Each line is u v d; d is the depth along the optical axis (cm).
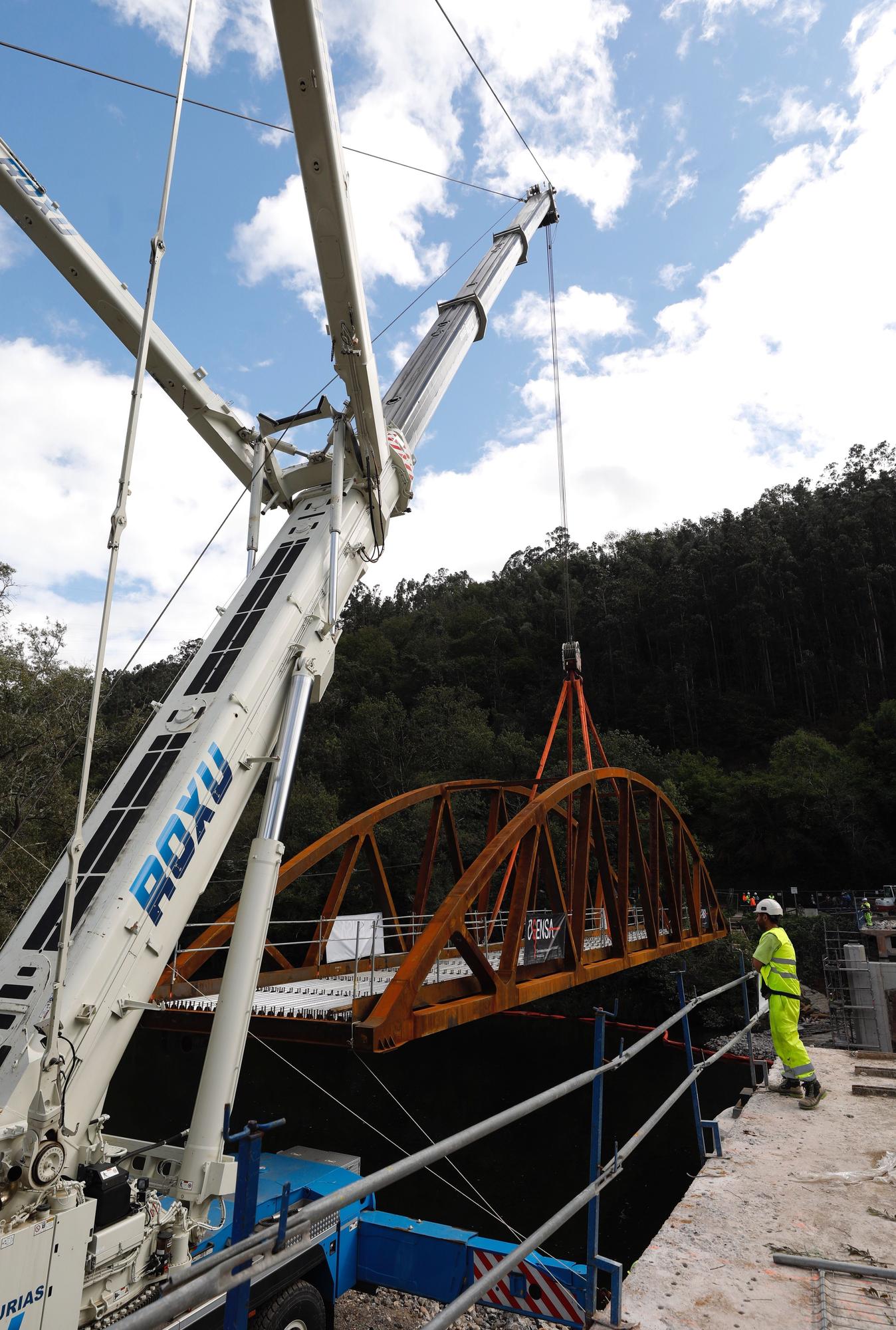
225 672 697
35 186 682
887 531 9044
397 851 4759
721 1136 623
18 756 2806
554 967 1411
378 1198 1930
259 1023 964
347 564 838
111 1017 520
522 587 12281
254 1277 203
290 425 845
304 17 586
